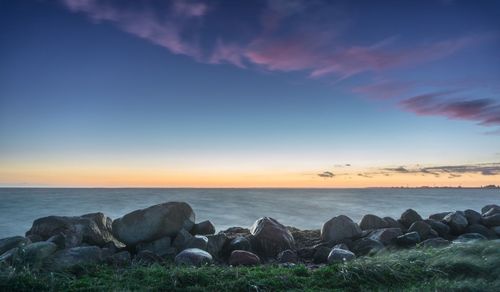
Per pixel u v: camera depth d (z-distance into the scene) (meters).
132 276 8.21
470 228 13.98
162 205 11.98
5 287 7.27
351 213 51.81
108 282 7.85
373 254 11.03
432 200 106.25
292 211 55.22
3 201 88.75
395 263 8.70
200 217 43.41
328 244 12.15
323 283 8.02
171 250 10.68
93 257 9.53
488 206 17.11
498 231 13.84
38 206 67.31
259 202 87.25
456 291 7.36
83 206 67.75
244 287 7.57
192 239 11.13
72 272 8.66
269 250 11.42
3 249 10.20
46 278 7.80
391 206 71.81
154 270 8.42
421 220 14.01
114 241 11.83
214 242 11.27
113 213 50.81
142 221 11.45
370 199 113.25
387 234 12.30
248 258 10.30
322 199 112.94
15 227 33.16
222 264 10.43
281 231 11.86
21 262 8.67
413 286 7.67
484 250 9.43
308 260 11.17
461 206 72.88
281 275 8.20
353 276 8.17
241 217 43.56
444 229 13.58
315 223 37.47
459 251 9.47
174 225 11.73
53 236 10.51
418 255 9.34
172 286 7.58
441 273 8.33
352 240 12.37
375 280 8.02
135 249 11.39
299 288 7.73
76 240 10.92
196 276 7.95
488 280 8.02
